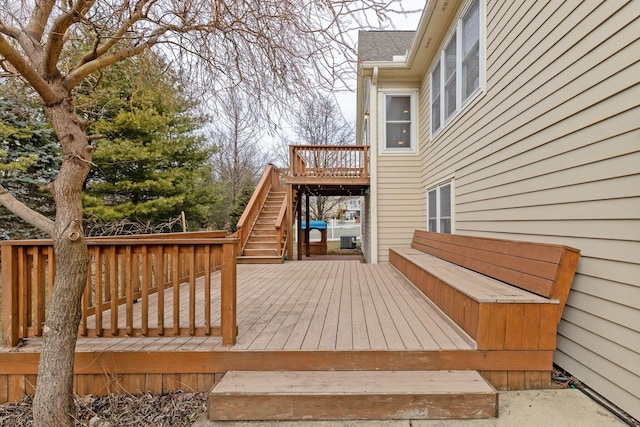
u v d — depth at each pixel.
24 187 8.68
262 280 5.11
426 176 6.77
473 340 2.31
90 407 2.21
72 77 1.96
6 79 2.90
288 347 2.34
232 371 2.29
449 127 5.22
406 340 2.44
